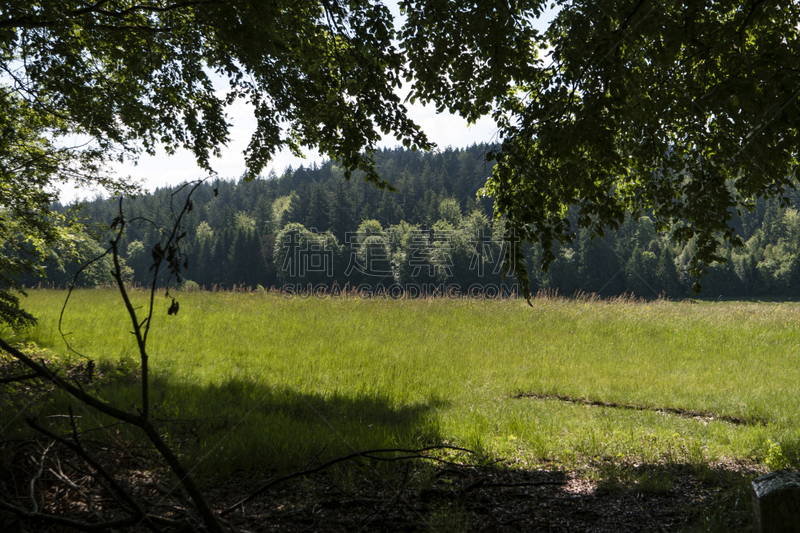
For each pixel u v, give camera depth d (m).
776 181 4.62
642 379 9.43
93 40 7.03
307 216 92.38
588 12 4.20
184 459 4.36
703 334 13.20
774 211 91.62
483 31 4.51
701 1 3.94
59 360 8.41
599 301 19.36
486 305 18.20
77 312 15.13
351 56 6.04
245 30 5.81
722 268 73.81
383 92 5.89
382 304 18.69
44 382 6.36
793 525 2.66
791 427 6.30
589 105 4.01
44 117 8.05
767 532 2.72
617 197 6.41
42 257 8.36
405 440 5.23
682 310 16.56
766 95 3.40
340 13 5.62
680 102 4.19
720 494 3.93
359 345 12.30
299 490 3.97
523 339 13.20
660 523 3.45
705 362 10.88
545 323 14.97
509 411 7.09
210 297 19.94
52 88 7.16
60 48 6.62
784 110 3.33
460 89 5.23
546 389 8.74
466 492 4.00
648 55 4.21
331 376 9.41
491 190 5.54
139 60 7.09
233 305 17.92
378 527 3.34
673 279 72.88
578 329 14.16
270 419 6.08
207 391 7.75
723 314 15.52
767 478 2.92
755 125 3.53
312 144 7.69
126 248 84.81
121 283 1.95
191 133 8.01
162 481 3.88
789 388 8.62
